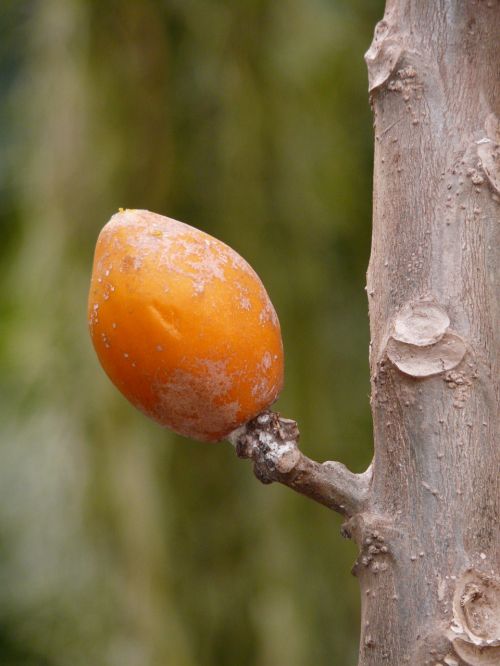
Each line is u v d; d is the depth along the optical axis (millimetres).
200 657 901
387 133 333
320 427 969
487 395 319
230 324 325
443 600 312
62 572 931
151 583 913
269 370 329
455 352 319
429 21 333
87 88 981
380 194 333
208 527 934
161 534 925
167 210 971
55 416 964
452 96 330
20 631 931
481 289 323
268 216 982
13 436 973
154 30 981
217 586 920
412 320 323
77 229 981
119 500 930
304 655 900
